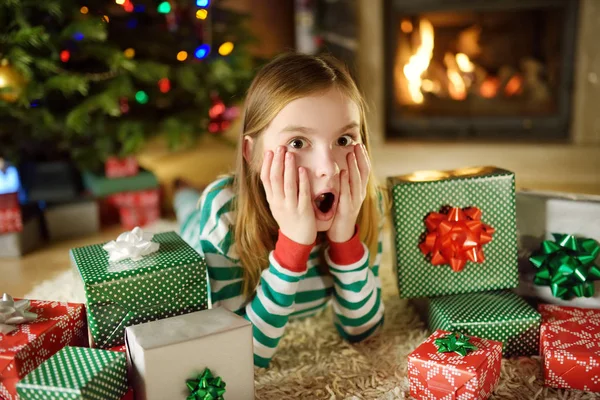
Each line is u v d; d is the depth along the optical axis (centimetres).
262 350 109
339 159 103
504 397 100
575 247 117
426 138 291
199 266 102
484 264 122
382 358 115
